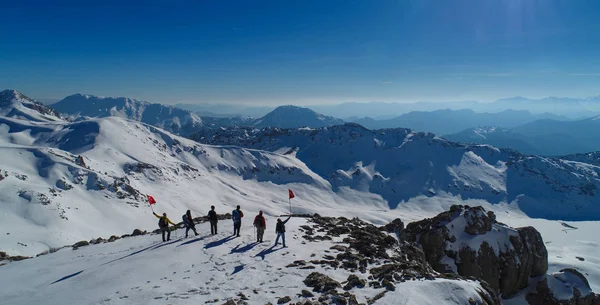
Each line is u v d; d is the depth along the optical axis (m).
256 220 22.06
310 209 194.50
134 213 123.62
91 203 119.19
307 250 20.19
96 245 26.45
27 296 15.02
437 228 34.28
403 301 13.49
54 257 23.16
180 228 30.30
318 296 13.76
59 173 130.12
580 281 35.72
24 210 93.25
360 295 14.05
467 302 14.62
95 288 15.18
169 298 13.53
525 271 34.84
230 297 13.55
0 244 70.19
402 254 21.50
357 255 18.98
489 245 33.97
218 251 19.95
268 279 15.52
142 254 20.56
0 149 140.50
